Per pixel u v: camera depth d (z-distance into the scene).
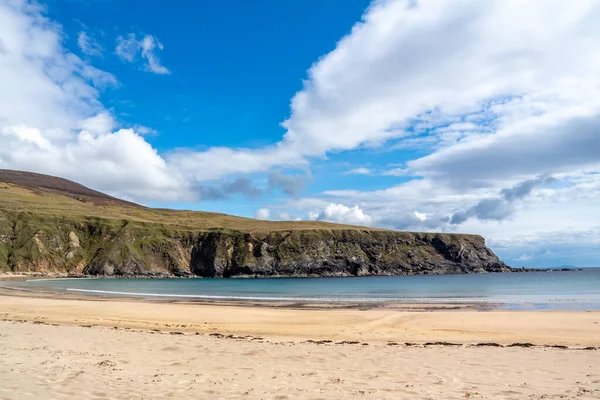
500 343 19.94
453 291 70.81
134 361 12.68
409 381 10.58
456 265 192.88
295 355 14.89
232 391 9.09
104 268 153.00
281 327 26.02
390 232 196.38
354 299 52.34
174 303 45.41
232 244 175.38
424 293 66.06
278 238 176.62
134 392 8.50
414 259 187.75
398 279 135.62
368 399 8.62
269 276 166.25
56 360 12.03
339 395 8.93
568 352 16.19
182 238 178.50
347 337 21.94
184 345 16.64
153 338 18.44
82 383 9.09
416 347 17.55
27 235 153.00
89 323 26.06
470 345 18.64
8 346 14.41
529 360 14.16
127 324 26.30
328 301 49.41
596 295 57.00
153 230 176.62
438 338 21.75
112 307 37.78
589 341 20.59
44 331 19.31
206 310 36.09
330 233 182.88
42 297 50.94
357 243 185.00
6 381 8.92
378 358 14.41
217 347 16.39
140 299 51.56
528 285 90.19
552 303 44.22
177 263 167.75
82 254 159.38
